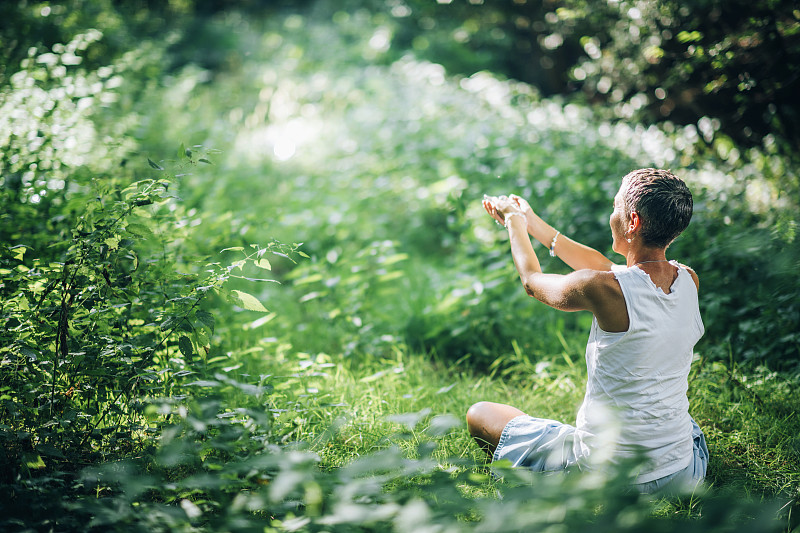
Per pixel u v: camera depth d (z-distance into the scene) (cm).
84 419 264
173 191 319
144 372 275
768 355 379
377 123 800
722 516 159
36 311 273
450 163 640
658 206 222
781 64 475
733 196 482
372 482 199
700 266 432
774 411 329
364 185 665
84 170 450
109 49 823
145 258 334
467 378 392
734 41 473
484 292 441
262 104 1030
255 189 690
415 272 531
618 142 591
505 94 779
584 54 841
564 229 482
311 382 358
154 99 842
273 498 185
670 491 234
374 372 394
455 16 1167
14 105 440
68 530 211
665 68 565
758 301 408
